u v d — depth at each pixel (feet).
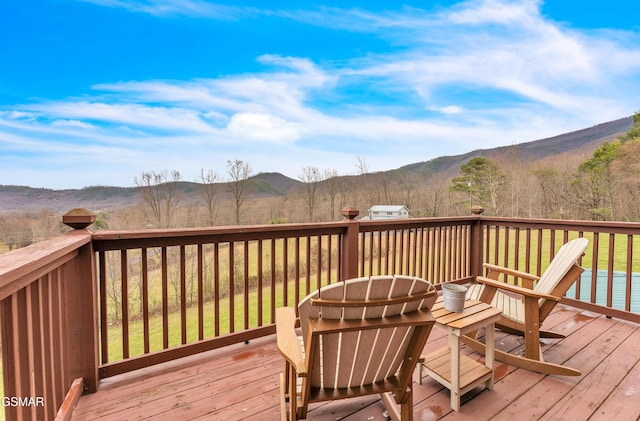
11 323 3.66
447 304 6.81
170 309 25.89
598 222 10.68
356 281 3.82
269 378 7.09
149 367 7.48
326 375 4.79
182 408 6.06
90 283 6.42
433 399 6.38
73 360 6.36
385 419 5.76
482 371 6.58
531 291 7.38
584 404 6.20
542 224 12.01
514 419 5.77
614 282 19.27
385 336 4.49
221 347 8.42
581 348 8.46
